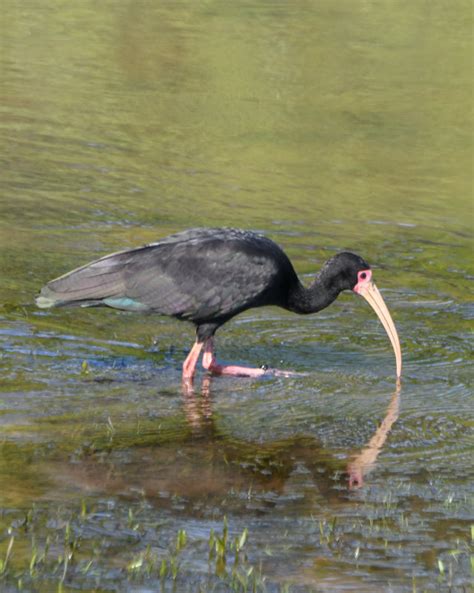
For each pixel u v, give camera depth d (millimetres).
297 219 20000
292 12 37156
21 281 15688
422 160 24406
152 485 10125
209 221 19344
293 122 26406
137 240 17891
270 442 11328
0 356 13109
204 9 37188
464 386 13211
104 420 11617
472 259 18531
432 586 8438
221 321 13180
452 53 33156
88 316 14805
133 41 32781
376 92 29141
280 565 8664
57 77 28703
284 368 13672
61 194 20125
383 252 18578
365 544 9109
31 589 8008
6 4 36281
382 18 36875
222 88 28703
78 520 9250
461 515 9719
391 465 10859
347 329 15164
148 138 24391
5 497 9648
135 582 8203
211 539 8828
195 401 12359
